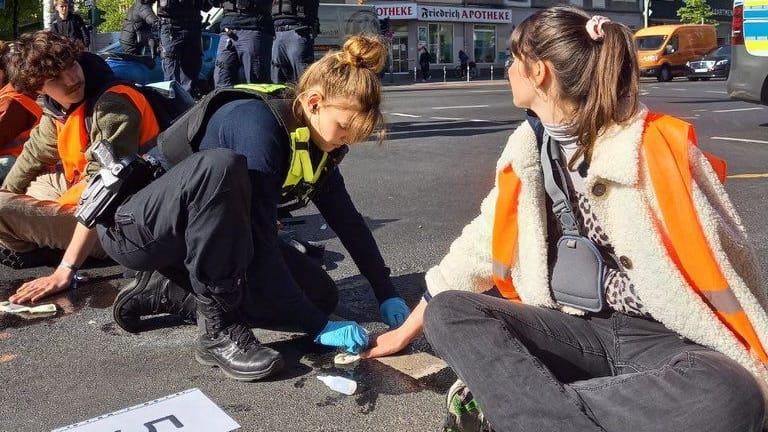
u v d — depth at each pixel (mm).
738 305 1727
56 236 3711
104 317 3123
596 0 41406
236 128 2451
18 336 2928
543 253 1933
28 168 3830
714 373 1626
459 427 2018
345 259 3965
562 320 1955
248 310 2629
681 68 27875
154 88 3604
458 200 5469
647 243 1759
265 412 2301
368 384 2471
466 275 2170
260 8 6672
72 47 3256
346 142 2471
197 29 6875
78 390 2467
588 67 1771
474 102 15703
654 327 1895
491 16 37719
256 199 2453
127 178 2451
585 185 1833
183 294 2859
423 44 36250
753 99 9148
